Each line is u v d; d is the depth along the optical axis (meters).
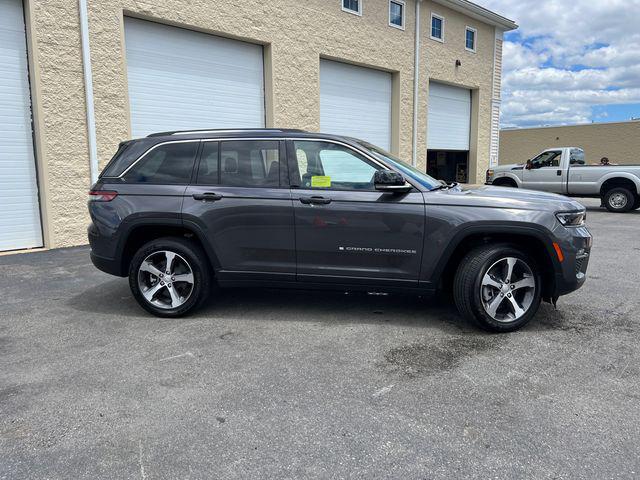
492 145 20.08
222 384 3.37
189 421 2.90
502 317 4.33
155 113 9.70
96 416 2.96
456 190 4.62
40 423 2.89
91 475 2.42
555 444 2.65
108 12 8.60
